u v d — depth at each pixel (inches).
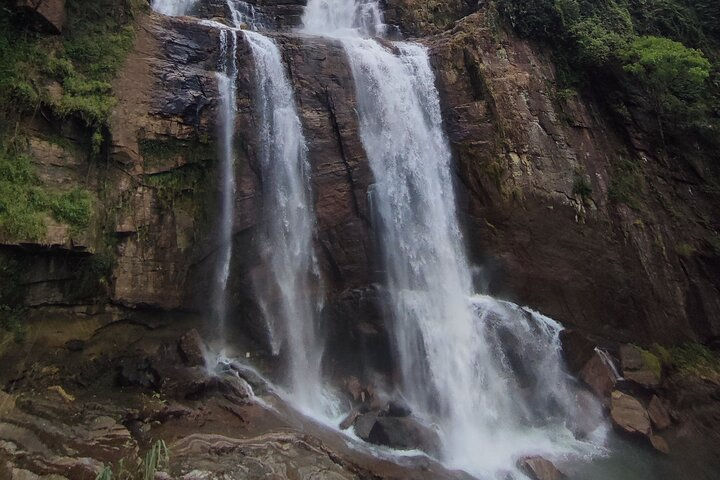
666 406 528.4
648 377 545.3
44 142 412.8
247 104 536.1
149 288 442.6
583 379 542.9
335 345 512.1
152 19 523.5
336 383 490.6
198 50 530.9
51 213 391.9
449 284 581.9
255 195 518.0
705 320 643.5
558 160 660.1
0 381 352.8
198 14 745.0
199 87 511.5
